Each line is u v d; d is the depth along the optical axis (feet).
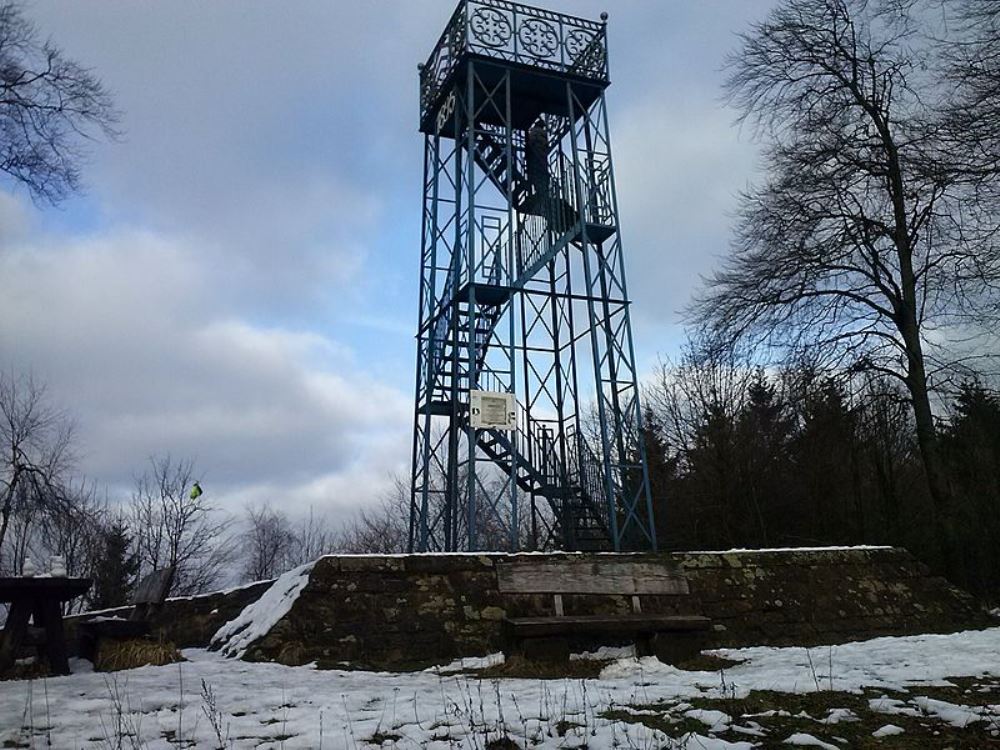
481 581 29.86
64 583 24.02
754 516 72.38
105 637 27.63
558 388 56.18
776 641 31.22
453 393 50.57
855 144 52.95
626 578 25.91
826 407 57.11
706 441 78.43
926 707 15.93
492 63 51.67
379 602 28.27
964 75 28.50
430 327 53.16
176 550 114.62
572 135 52.13
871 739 13.89
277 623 27.25
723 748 13.43
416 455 52.54
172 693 19.02
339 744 14.06
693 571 32.94
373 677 22.90
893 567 36.94
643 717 15.74
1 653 23.30
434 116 56.39
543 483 49.73
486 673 23.13
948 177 30.01
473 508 43.57
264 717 16.28
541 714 16.20
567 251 56.54
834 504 67.41
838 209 53.88
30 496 75.20
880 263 53.21
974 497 53.98
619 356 50.60
